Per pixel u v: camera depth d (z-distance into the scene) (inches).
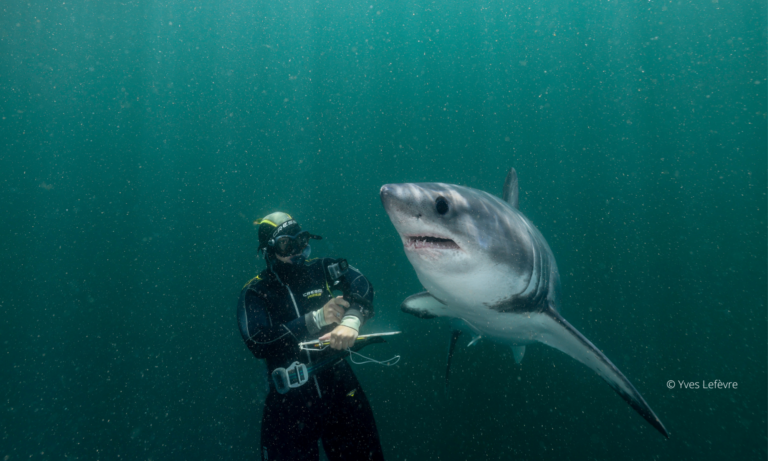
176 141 1523.1
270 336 81.1
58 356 553.3
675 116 1501.0
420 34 1491.1
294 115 1632.6
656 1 1212.5
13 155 1332.4
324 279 98.7
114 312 770.8
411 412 243.6
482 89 1659.7
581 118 1608.0
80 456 283.6
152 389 366.6
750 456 210.1
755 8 1149.1
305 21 1368.1
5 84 1216.2
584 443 210.4
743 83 1353.3
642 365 324.5
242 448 265.3
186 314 637.3
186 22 1250.6
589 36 1398.9
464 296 103.8
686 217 1135.0
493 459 198.4
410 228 88.3
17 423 338.6
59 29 1146.0
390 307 416.5
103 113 1381.6
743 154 1440.7
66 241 1305.4
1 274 1058.1
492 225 94.5
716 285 572.4
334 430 94.3
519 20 1401.3
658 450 212.1
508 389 256.4
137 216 1425.9
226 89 1502.2
